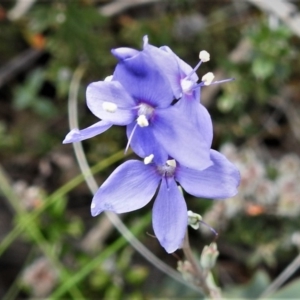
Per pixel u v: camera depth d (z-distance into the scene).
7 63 0.15
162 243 0.07
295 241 0.12
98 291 0.13
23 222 0.12
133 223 0.13
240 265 0.13
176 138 0.07
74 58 0.14
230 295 0.12
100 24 0.14
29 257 0.13
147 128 0.07
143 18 0.15
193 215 0.08
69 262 0.13
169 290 0.13
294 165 0.12
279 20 0.13
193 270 0.09
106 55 0.14
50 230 0.13
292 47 0.13
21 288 0.13
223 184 0.07
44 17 0.14
